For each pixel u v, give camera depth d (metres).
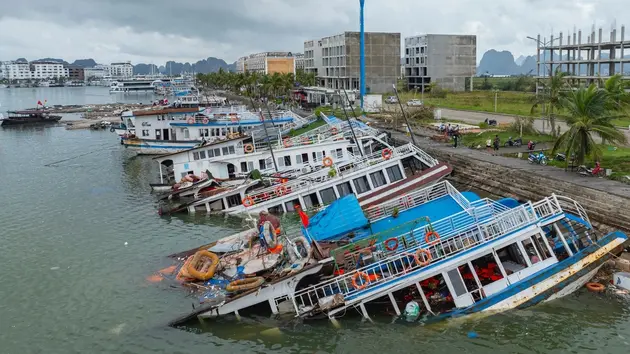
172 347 24.50
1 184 59.22
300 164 53.31
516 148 57.97
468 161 52.81
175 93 192.50
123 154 80.50
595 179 41.75
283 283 26.72
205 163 54.34
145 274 32.41
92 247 37.62
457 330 24.75
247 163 53.38
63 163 73.25
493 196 45.78
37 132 112.19
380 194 41.19
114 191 55.50
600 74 115.75
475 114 95.12
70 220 44.50
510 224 27.22
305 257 28.33
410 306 25.94
